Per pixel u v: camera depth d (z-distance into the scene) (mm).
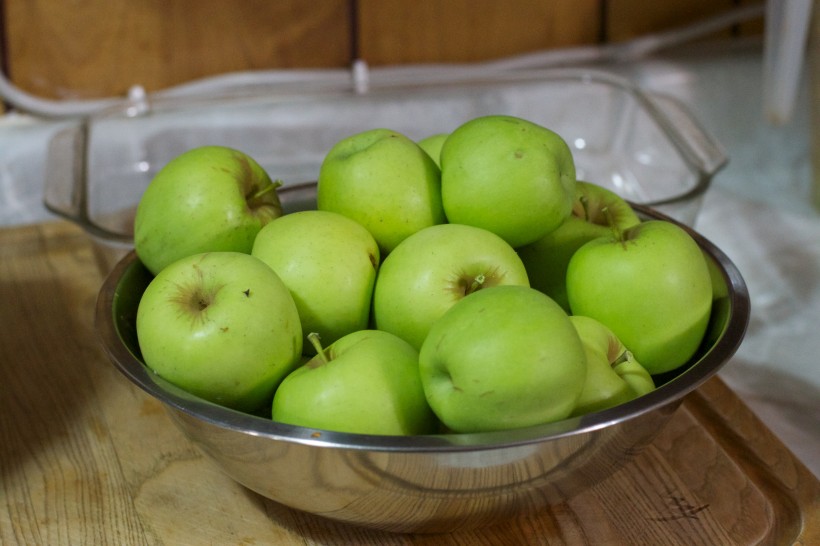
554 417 681
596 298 751
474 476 677
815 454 1027
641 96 1210
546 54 1492
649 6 1508
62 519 764
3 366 897
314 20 1385
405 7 1411
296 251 759
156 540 749
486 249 750
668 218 833
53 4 1260
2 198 1263
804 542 751
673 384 683
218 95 1266
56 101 1323
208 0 1324
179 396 692
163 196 797
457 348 678
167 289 723
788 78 1145
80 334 934
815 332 1181
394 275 751
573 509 766
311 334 722
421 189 789
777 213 1397
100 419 843
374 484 682
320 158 1296
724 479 785
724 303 760
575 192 791
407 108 1307
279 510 768
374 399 701
